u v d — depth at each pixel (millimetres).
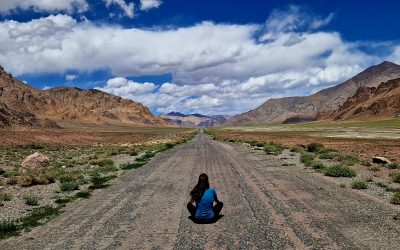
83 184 20672
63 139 86000
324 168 23812
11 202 15977
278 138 85625
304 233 10352
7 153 46219
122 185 19812
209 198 11984
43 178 21125
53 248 9766
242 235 10391
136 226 11680
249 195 15961
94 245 9914
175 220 12289
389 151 42438
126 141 93438
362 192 16188
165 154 41219
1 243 10352
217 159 33281
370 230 10531
